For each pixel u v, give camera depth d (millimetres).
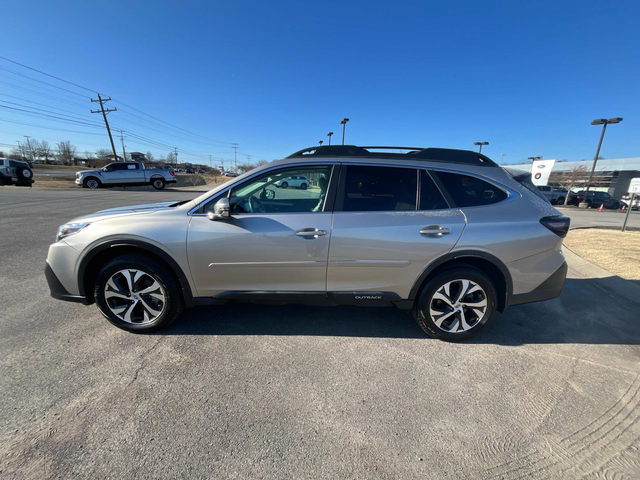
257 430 1933
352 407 2145
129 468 1665
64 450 1751
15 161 21781
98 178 22344
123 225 2756
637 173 38812
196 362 2562
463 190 2918
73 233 2818
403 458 1776
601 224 12664
